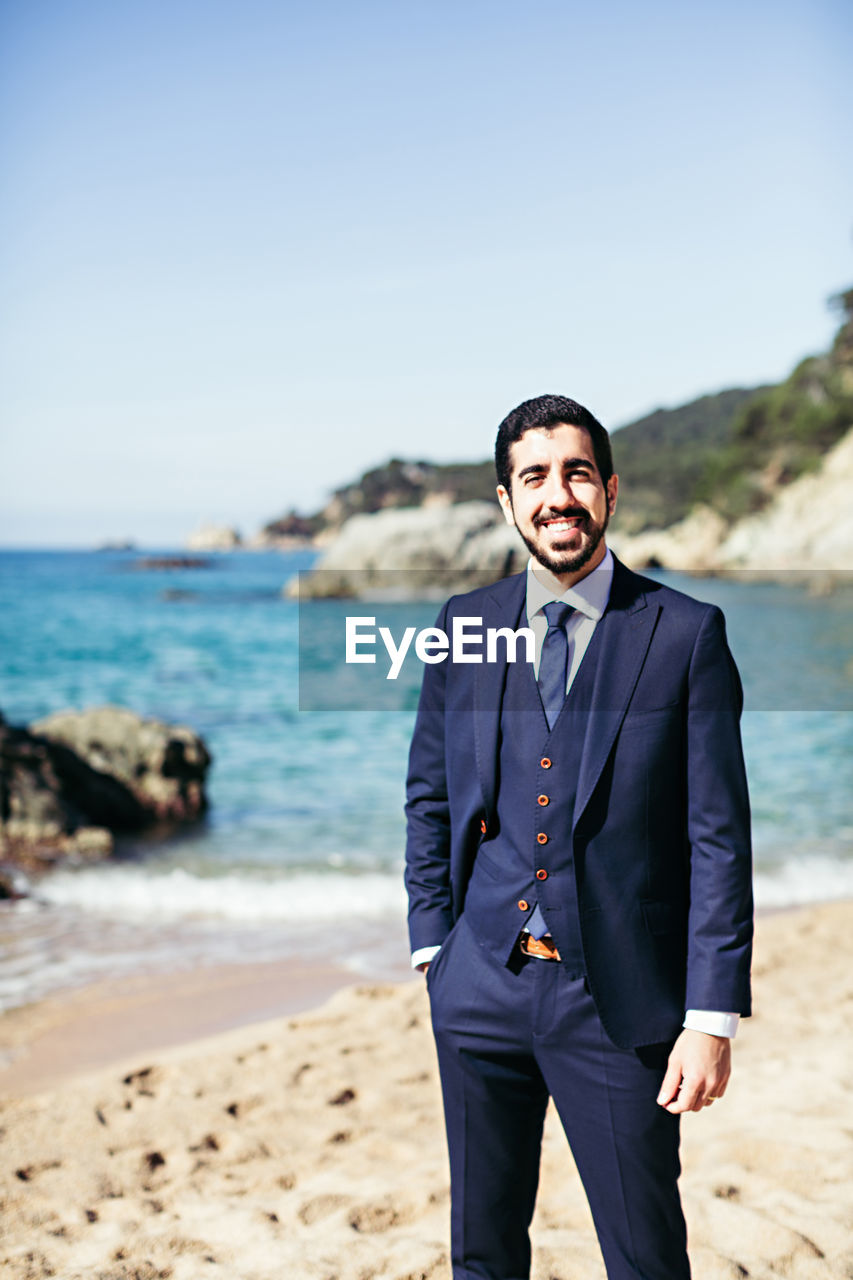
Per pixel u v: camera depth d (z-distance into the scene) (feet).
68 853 31.60
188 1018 18.93
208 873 29.96
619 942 6.23
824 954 21.12
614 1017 6.20
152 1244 10.30
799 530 255.50
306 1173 12.10
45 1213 11.12
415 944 7.07
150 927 25.12
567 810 6.33
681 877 6.43
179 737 38.68
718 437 562.66
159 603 167.73
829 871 30.04
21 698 70.33
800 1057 15.19
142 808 36.55
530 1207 7.01
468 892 6.80
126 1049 17.47
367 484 522.88
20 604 166.91
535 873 6.36
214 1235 10.50
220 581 259.60
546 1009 6.37
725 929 6.07
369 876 29.66
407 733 55.01
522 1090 6.82
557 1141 12.89
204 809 38.04
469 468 494.18
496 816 6.70
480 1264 6.85
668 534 312.71
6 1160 12.44
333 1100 14.26
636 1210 6.31
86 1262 10.00
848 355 306.76
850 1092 13.69
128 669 86.17
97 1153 12.64
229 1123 13.52
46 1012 19.26
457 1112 6.81
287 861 31.37
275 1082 14.90
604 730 6.30
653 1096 6.26
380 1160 12.40
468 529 146.72
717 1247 9.84
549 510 6.36
